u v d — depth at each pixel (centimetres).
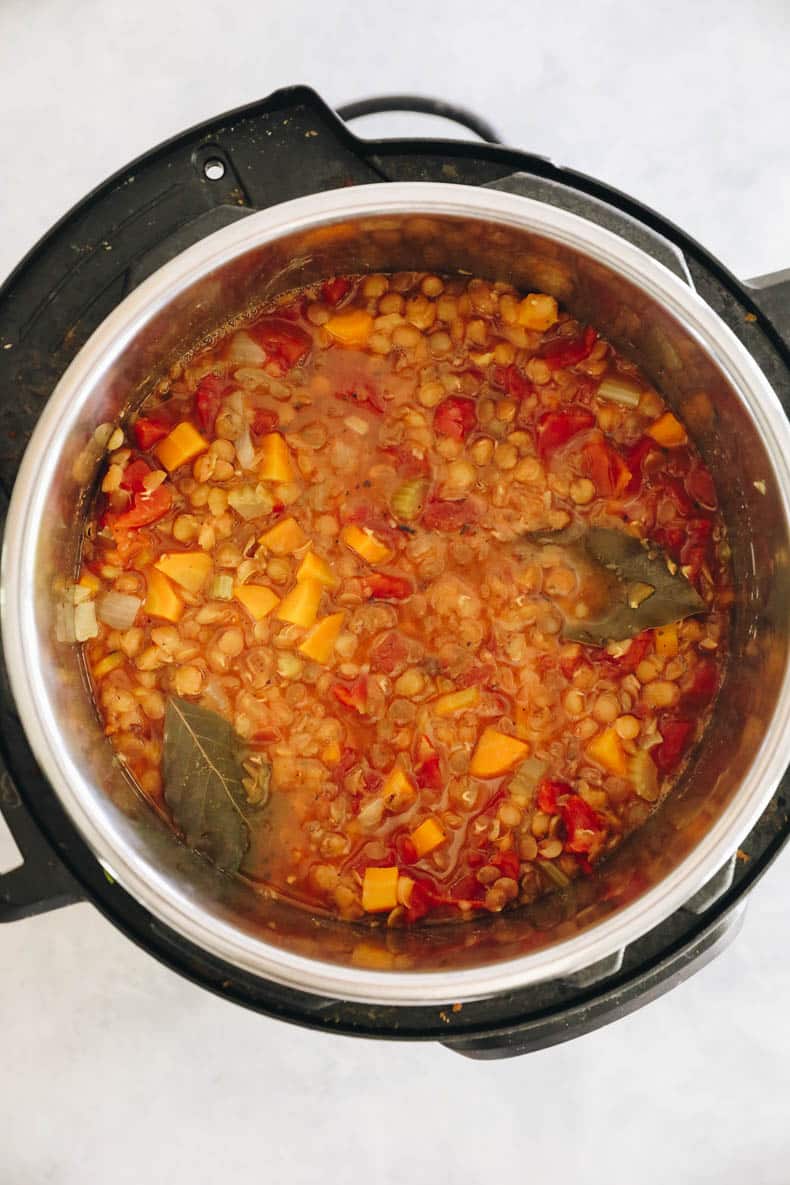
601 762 60
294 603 60
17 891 57
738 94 72
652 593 60
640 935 55
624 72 72
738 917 60
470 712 60
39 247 57
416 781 60
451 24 72
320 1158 70
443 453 61
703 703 61
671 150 72
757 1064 70
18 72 72
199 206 58
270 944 55
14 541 55
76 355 57
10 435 57
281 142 58
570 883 60
